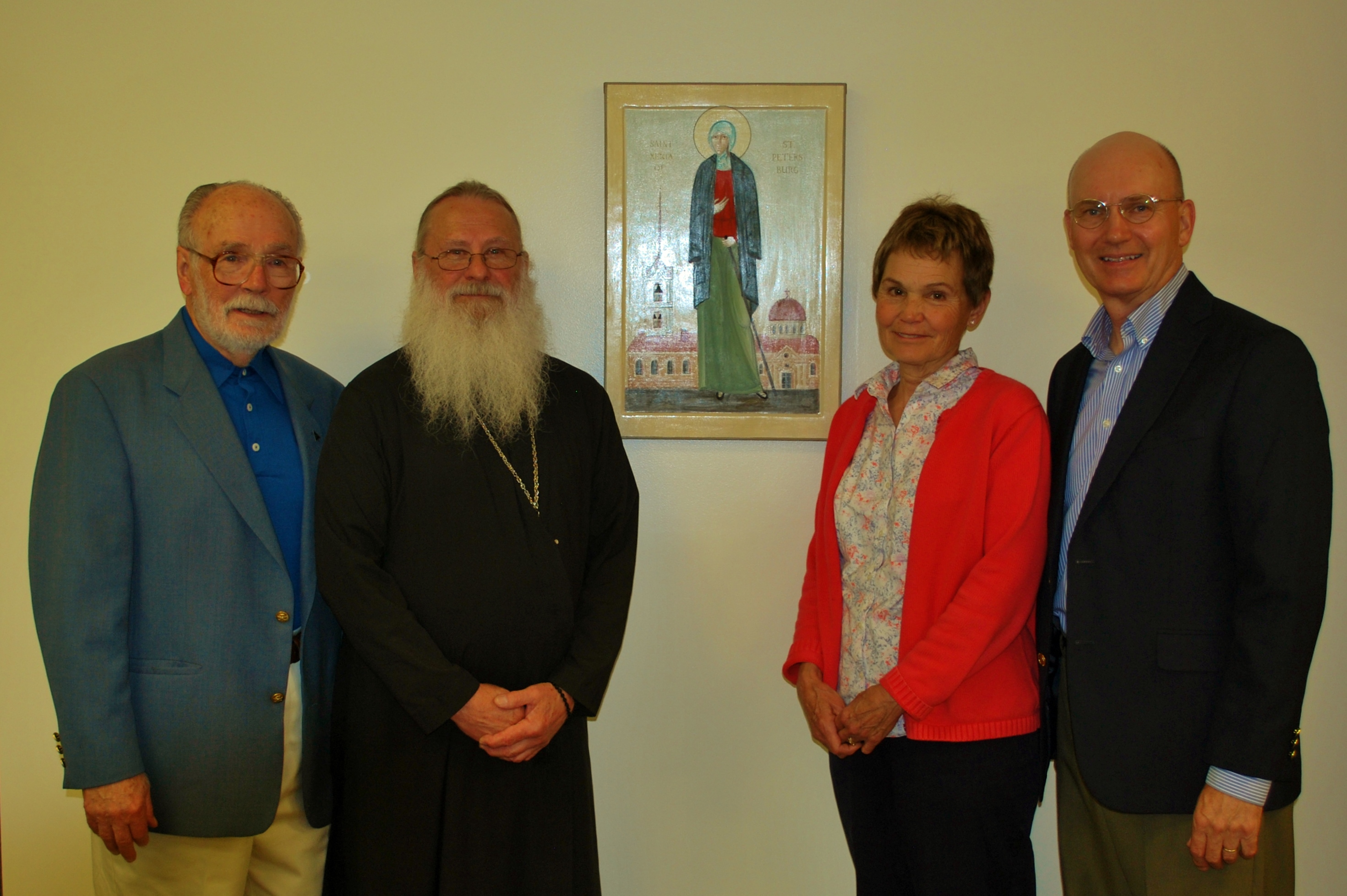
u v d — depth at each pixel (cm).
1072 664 150
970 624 148
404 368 170
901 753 156
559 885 159
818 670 173
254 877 171
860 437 175
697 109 203
